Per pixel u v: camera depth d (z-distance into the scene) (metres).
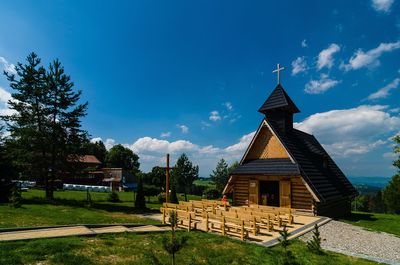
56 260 6.77
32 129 24.62
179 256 8.01
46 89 25.86
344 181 27.23
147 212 21.47
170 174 34.25
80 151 26.95
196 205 20.05
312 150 24.47
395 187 40.44
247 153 22.39
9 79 25.45
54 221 13.60
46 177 26.16
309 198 18.12
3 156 22.56
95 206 23.19
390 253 10.41
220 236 10.95
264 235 11.77
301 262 8.20
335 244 11.18
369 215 23.61
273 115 22.95
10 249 7.26
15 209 16.81
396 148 23.73
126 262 7.12
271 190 21.28
